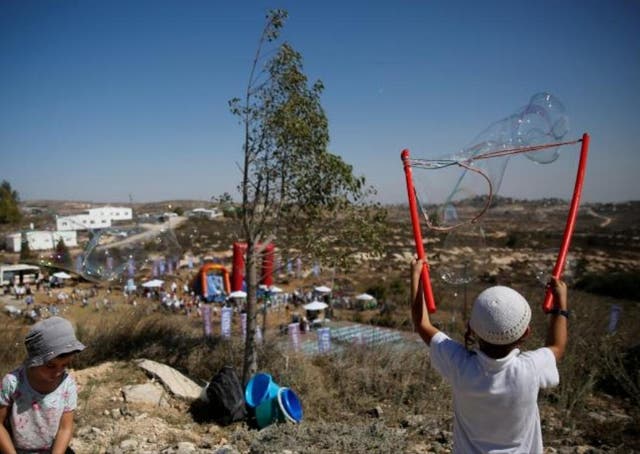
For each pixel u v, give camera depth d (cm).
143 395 591
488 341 173
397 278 3691
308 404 609
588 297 898
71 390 237
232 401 563
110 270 620
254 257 695
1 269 3055
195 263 4206
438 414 570
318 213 698
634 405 581
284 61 670
